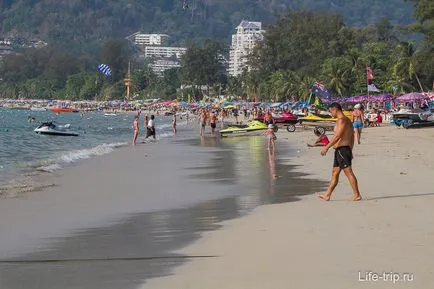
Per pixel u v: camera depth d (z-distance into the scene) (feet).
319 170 95.45
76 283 35.78
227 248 43.55
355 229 47.47
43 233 51.26
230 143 175.22
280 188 76.07
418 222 49.29
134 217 58.54
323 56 521.65
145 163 116.88
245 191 74.79
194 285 34.58
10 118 565.94
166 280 35.78
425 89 409.69
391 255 39.27
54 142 200.54
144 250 44.09
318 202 62.18
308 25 568.41
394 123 234.17
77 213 61.21
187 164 113.60
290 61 602.44
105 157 131.95
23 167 111.45
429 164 95.09
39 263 40.81
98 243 46.98
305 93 509.76
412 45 396.78
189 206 64.54
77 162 120.37
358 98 375.25
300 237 45.70
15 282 36.27
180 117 516.32
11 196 73.51
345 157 61.36
